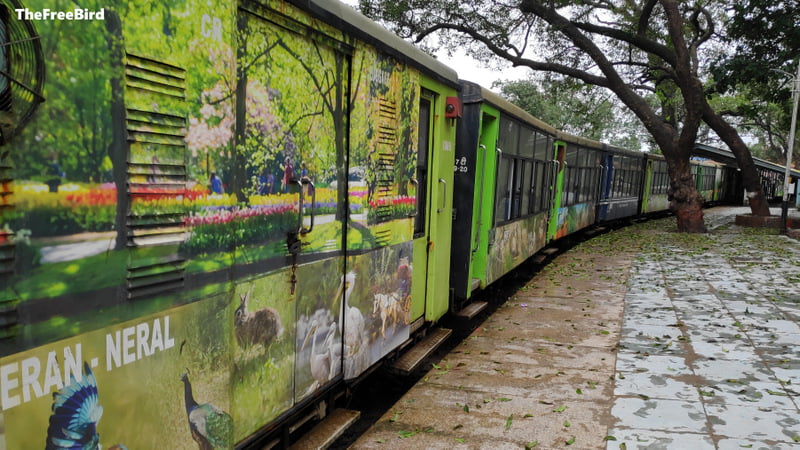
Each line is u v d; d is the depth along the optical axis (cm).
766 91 2261
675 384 498
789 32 1730
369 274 414
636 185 2248
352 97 370
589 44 1739
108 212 189
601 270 1103
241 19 262
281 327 310
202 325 238
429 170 547
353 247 385
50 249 171
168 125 212
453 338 706
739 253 1324
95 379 188
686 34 2200
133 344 202
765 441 390
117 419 197
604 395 475
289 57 302
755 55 1877
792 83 2008
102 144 186
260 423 296
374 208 414
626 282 977
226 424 256
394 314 471
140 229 203
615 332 670
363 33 375
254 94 275
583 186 1549
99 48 182
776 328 676
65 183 174
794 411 439
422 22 1903
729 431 405
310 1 311
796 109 1838
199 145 229
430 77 513
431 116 540
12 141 158
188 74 221
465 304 741
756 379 509
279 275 305
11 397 161
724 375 519
